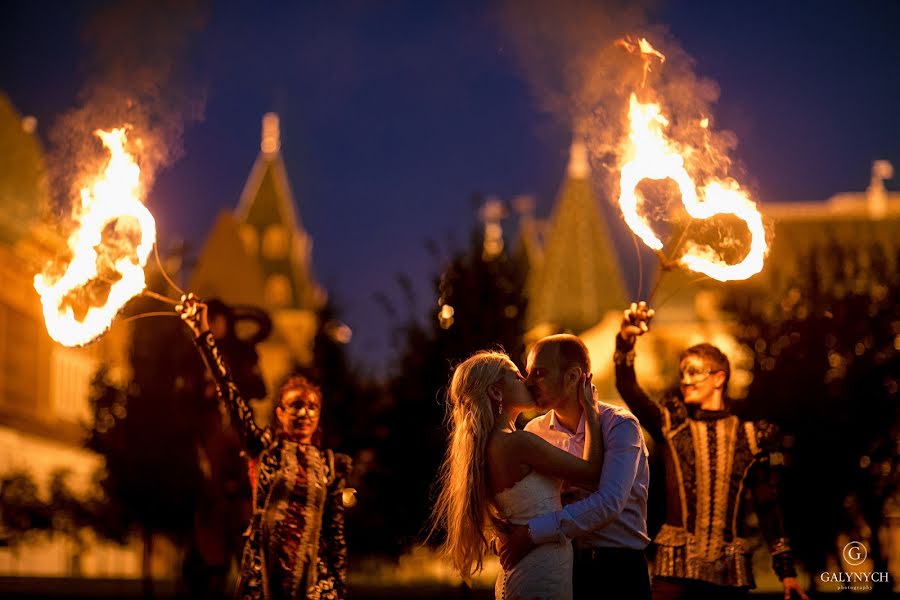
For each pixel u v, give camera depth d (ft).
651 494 44.80
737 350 58.75
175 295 71.20
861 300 55.72
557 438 19.34
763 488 22.88
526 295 53.21
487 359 18.48
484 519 18.20
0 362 128.36
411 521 52.34
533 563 17.52
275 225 281.54
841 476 52.47
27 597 52.03
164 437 68.28
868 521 52.75
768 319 57.57
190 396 30.42
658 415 23.00
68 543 88.38
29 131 129.18
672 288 168.45
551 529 17.49
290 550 21.33
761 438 22.79
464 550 18.30
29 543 88.02
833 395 53.62
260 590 21.21
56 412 143.23
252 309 30.71
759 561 61.26
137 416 68.59
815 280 57.98
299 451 21.94
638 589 18.65
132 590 67.36
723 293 59.72
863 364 53.83
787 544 22.80
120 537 81.66
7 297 129.49
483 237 53.67
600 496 17.76
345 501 22.43
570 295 237.66
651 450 47.75
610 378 180.75
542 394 18.85
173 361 69.97
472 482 18.11
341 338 59.41
